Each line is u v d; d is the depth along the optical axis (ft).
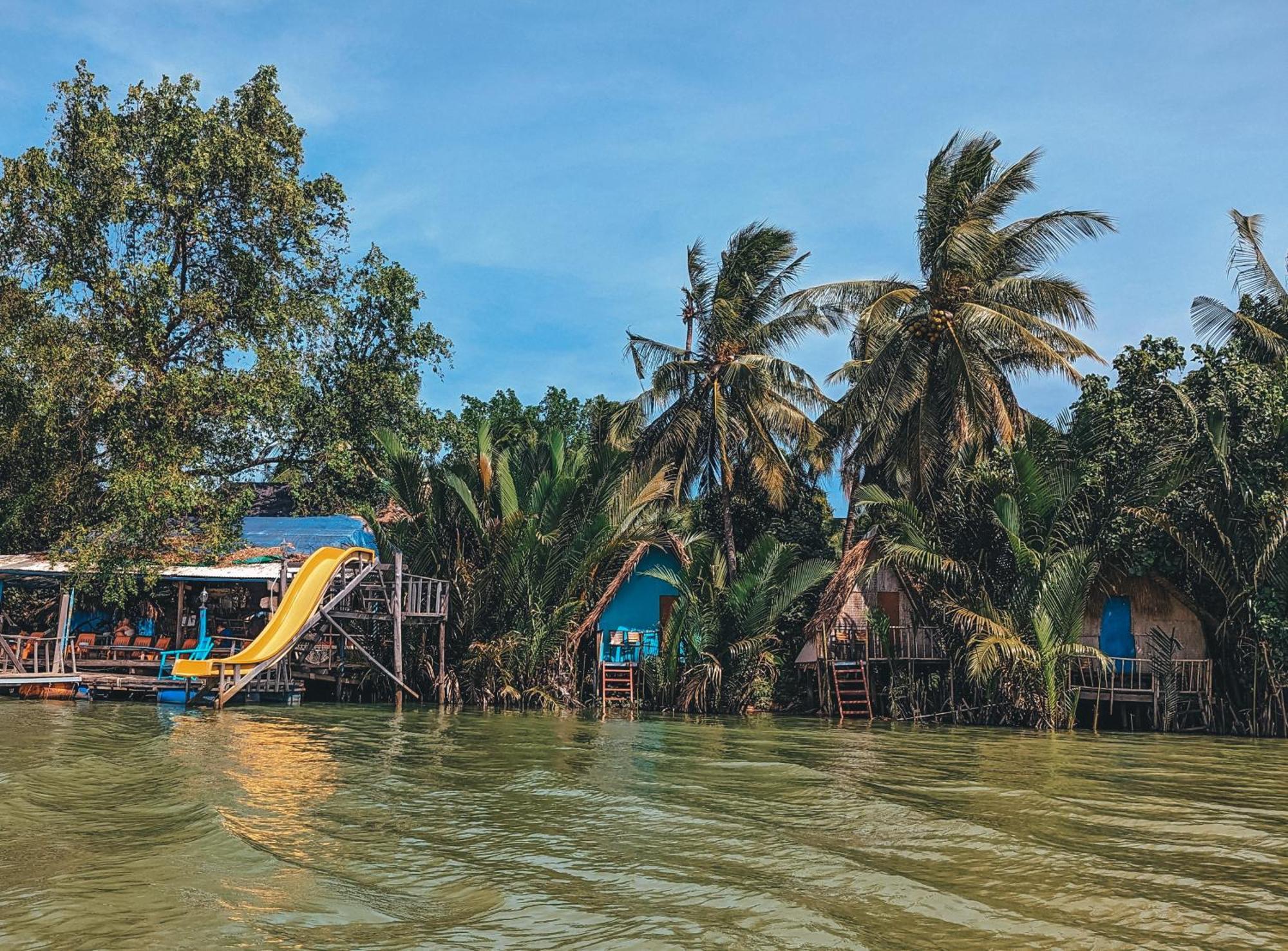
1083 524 82.43
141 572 86.43
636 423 105.81
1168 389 85.40
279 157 111.04
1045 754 60.44
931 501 91.91
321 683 99.25
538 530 95.25
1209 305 90.58
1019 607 79.77
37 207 100.73
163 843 31.89
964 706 83.35
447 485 98.84
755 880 29.01
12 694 84.38
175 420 98.12
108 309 99.40
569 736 67.05
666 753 57.93
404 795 42.04
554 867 30.40
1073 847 33.83
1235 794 45.50
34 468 104.01
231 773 46.03
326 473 117.08
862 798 42.86
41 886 26.96
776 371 104.88
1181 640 82.43
